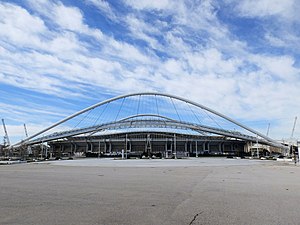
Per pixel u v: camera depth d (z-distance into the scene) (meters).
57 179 18.91
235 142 158.12
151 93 130.62
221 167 37.84
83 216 7.84
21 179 18.84
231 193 12.28
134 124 153.38
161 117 160.75
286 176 22.03
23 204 9.59
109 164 49.06
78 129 155.12
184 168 34.75
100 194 11.94
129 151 152.88
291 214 8.10
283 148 141.62
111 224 6.99
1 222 7.15
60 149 160.62
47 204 9.60
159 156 121.38
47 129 153.88
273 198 10.90
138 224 7.02
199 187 14.48
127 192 12.58
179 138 152.75
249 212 8.38
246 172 27.12
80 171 28.33
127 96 132.25
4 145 136.50
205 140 153.38
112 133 157.50
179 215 8.02
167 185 15.35
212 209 8.82
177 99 131.50
